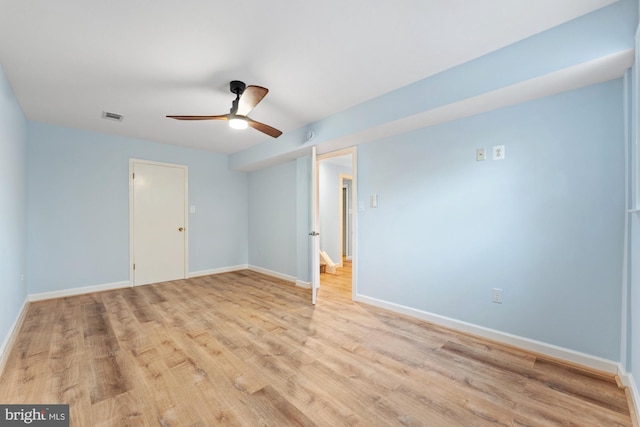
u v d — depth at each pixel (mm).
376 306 3180
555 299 2031
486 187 2346
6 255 2260
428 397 1604
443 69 2219
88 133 3764
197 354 2084
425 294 2752
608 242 1837
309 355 2078
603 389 1672
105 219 3900
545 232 2072
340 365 1940
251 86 2029
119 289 3957
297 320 2781
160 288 4031
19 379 1754
